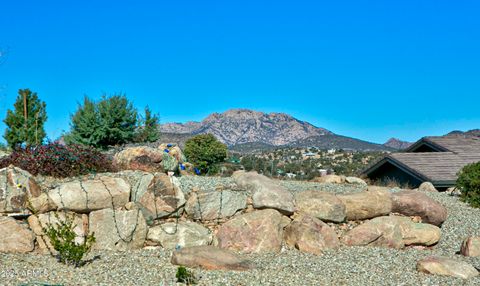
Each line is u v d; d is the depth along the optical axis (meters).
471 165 17.55
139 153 15.45
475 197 16.69
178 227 11.30
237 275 9.20
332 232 12.15
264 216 11.83
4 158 13.93
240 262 9.78
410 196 13.86
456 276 9.87
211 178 15.09
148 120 25.00
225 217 12.09
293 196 13.02
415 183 26.59
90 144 23.08
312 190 14.59
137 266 9.53
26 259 9.59
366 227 12.54
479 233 13.99
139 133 24.81
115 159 15.53
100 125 23.20
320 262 10.66
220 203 12.11
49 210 10.85
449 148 28.61
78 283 8.28
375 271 10.12
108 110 23.45
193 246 10.41
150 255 10.45
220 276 9.05
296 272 9.73
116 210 11.08
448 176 24.77
